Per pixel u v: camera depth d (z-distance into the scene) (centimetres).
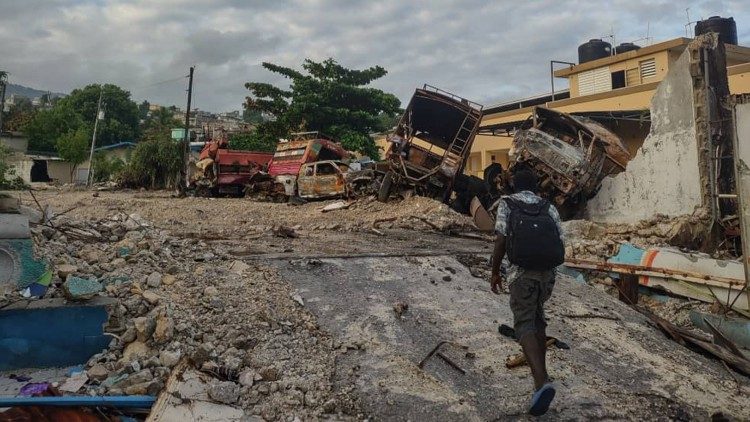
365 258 652
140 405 341
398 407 359
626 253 762
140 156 3188
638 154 1119
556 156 1259
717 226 909
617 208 1184
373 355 425
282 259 613
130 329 411
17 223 431
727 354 504
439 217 1251
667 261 692
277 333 441
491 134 2264
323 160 2045
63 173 4281
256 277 550
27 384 372
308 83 2955
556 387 397
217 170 2361
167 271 523
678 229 928
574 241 928
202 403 341
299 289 535
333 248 747
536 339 359
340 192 1833
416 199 1432
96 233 601
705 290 637
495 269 396
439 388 386
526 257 361
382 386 381
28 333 402
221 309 464
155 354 398
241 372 382
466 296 567
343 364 410
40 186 3369
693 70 959
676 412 383
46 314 407
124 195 2394
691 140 976
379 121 2995
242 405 349
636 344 507
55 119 4825
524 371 417
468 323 500
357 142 2797
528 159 1286
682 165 999
